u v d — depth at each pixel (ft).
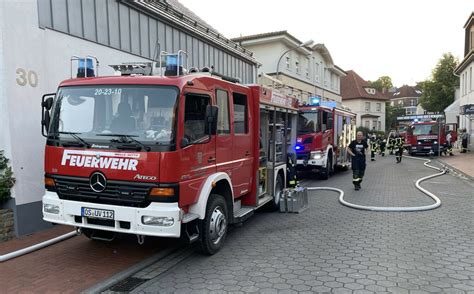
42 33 23.90
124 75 19.22
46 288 15.43
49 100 18.71
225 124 20.90
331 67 131.44
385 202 32.96
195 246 20.34
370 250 20.02
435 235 22.77
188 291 15.29
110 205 16.42
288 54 98.27
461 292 14.87
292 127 33.50
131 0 33.47
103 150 16.60
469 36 111.86
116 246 20.88
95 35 29.53
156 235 15.94
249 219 27.61
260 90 24.93
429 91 171.83
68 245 20.99
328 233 23.47
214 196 19.84
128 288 15.71
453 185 43.96
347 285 15.57
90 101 17.54
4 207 22.12
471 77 102.83
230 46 56.18
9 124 21.68
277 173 29.30
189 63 45.60
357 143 40.14
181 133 16.65
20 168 22.26
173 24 41.45
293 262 18.37
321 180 49.47
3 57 21.39
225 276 16.78
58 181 17.48
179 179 16.46
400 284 15.62
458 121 125.90
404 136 104.58
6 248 20.18
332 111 51.26
